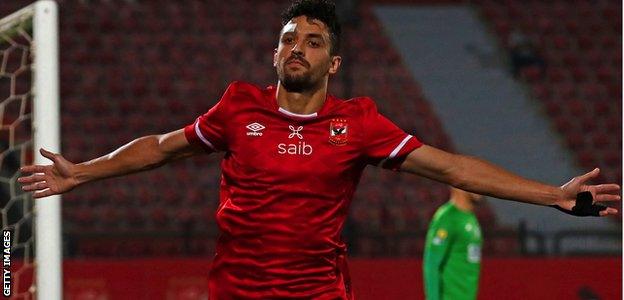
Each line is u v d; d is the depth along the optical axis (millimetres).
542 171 71062
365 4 85938
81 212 60875
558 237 49625
